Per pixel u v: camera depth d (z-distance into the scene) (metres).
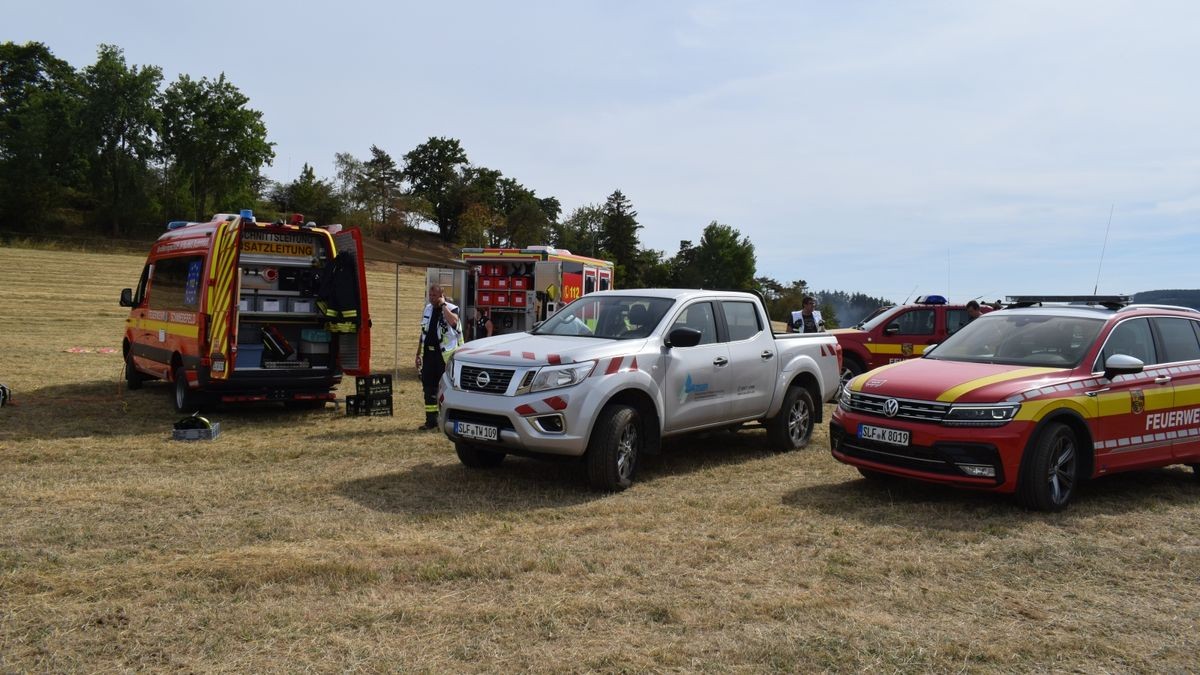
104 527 5.64
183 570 4.73
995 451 6.24
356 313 11.10
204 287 10.33
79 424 9.95
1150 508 6.79
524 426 6.66
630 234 106.19
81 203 81.50
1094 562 5.29
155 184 82.94
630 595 4.54
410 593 4.52
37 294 32.22
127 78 80.44
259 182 94.12
